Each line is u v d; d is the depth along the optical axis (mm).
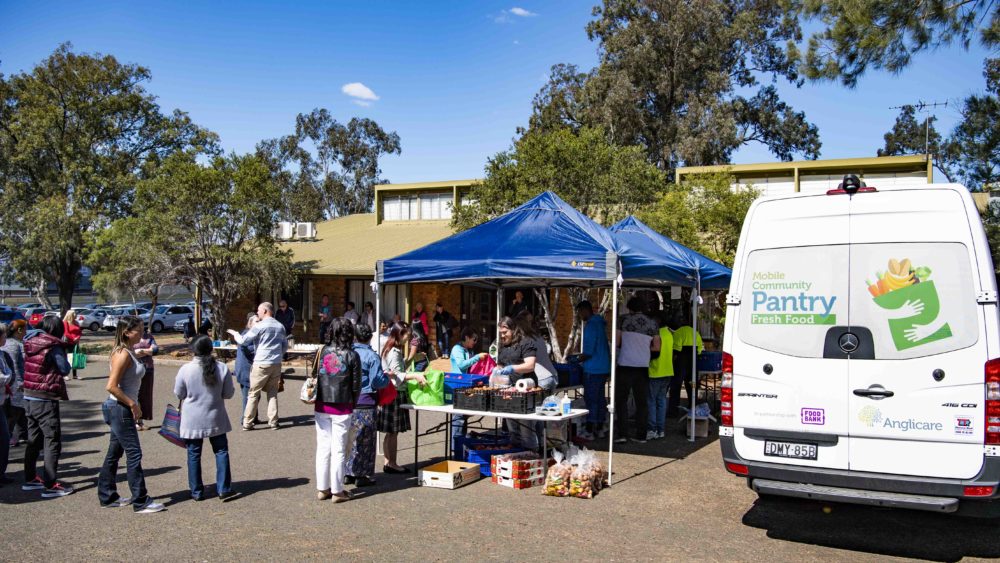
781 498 7090
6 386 7922
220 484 6797
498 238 8359
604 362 9688
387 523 6188
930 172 21078
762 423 5805
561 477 7066
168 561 5250
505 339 8117
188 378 6641
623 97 33125
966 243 5293
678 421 11359
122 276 21734
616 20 36188
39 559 5262
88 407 12430
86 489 7227
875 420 5406
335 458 6742
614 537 5895
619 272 7504
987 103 12375
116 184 30281
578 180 17312
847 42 11141
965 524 6328
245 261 21031
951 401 5195
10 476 7703
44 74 30547
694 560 5402
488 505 6762
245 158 21906
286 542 5680
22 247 28844
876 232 5594
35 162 30391
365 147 50031
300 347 17203
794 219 5898
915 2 10742
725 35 34000
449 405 7781
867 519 6469
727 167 21344
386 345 8055
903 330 5398
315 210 48750
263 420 11336
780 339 5809
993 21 10453
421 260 8312
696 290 10031
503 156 17953
